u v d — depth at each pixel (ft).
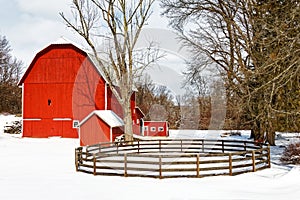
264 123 52.06
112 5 90.53
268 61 39.88
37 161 59.11
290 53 37.06
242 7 68.44
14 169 50.26
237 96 65.05
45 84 107.14
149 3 92.79
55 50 107.04
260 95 44.06
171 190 35.06
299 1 40.73
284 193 33.14
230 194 32.86
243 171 44.98
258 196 31.91
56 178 42.80
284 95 45.24
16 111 207.41
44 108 106.73
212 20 91.71
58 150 77.77
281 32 38.19
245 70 51.60
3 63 242.17
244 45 76.95
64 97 106.01
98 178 42.70
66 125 105.19
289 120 47.21
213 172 46.68
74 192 34.53
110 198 31.91
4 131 129.90
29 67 107.65
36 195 33.30
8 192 34.65
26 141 98.22
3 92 207.31
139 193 33.81
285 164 51.85
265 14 46.65
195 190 34.94
